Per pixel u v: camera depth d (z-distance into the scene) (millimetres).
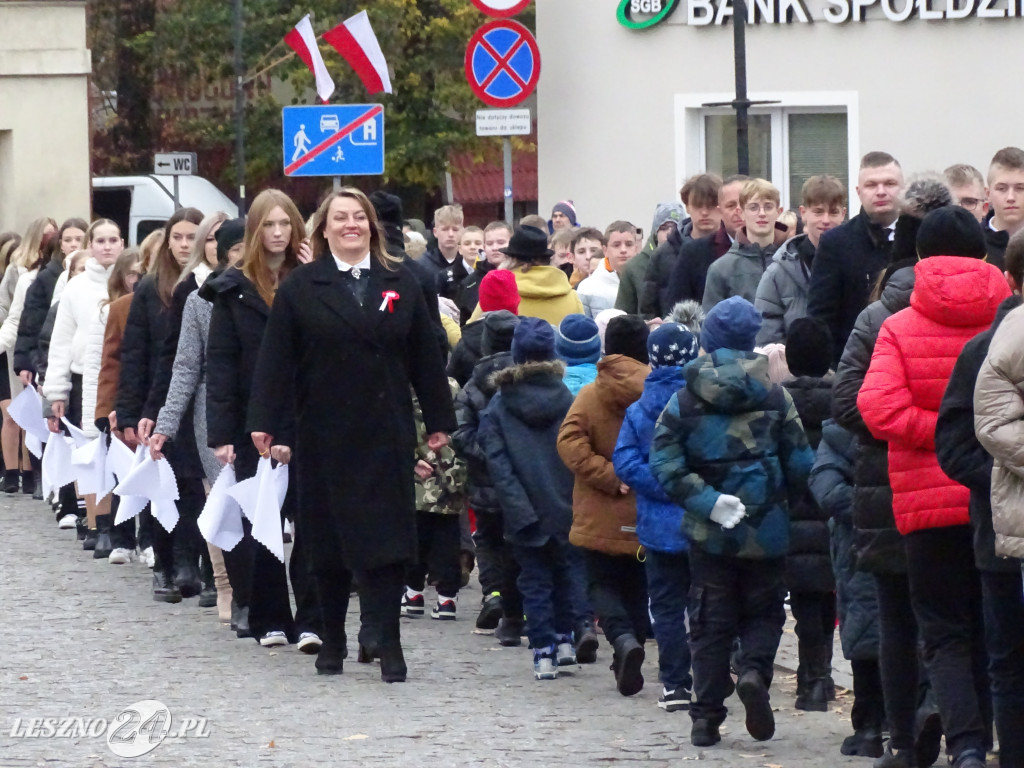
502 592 16344
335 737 12477
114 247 22141
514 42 23344
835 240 14875
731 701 13891
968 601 10719
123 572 20594
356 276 14492
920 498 10586
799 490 12102
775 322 16062
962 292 10531
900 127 28828
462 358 17656
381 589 14523
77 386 22188
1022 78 27938
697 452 11961
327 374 14336
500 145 60094
